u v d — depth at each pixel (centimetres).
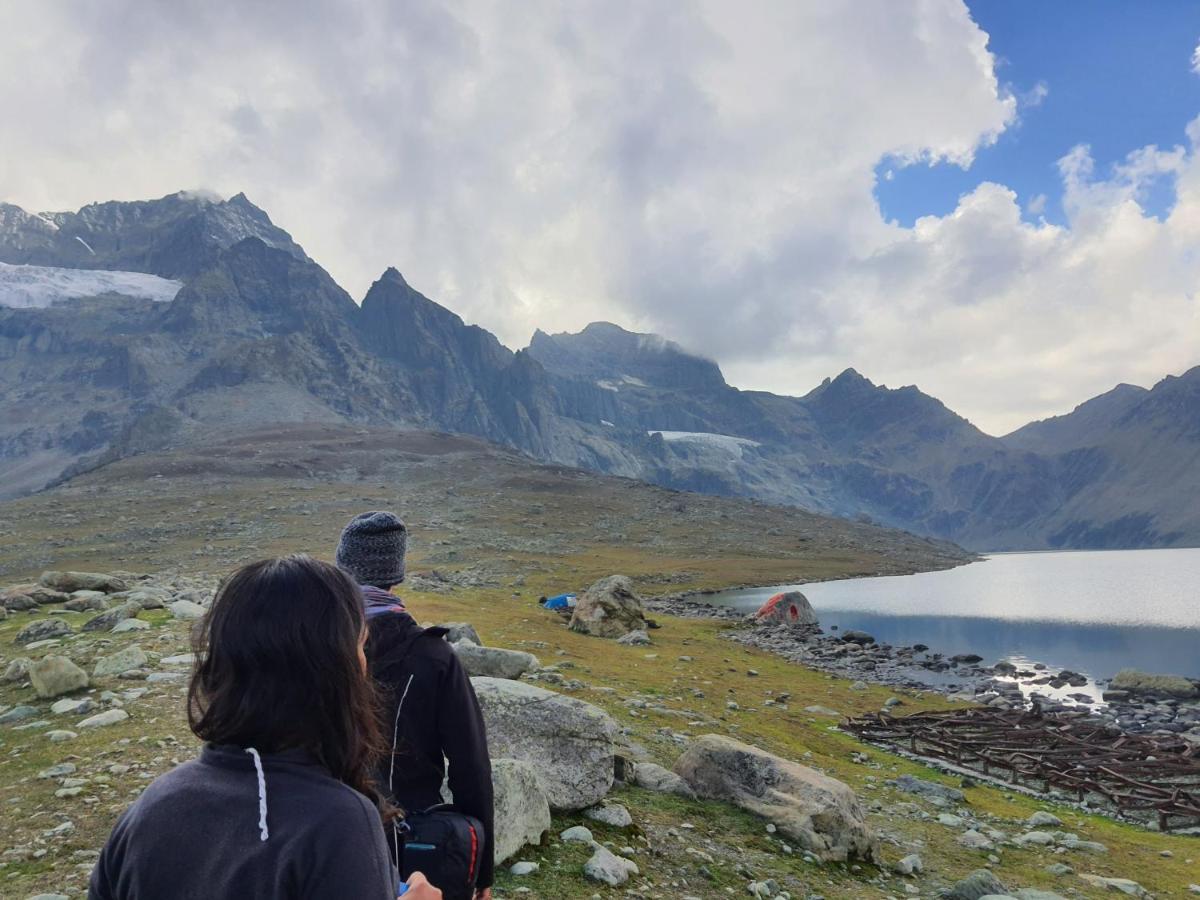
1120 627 6406
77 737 1052
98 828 754
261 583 204
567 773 913
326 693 200
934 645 5425
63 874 660
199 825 179
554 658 2498
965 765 2002
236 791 183
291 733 195
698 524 17700
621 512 18400
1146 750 2153
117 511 15662
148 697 1266
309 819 178
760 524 18988
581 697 1716
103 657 1545
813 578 12056
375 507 16362
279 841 174
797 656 4288
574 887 719
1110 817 1667
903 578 12975
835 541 17962
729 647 4000
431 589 5150
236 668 194
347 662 206
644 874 790
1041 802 1728
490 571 9269
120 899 185
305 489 18775
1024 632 6150
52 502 16912
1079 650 5162
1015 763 1988
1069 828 1441
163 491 18550
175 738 1042
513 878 720
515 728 931
